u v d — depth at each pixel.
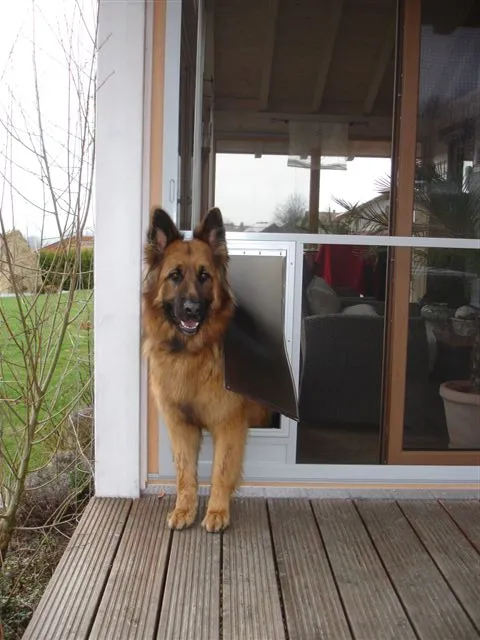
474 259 2.13
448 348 2.16
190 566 1.62
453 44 2.09
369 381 2.16
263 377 1.79
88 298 2.38
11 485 2.27
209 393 1.81
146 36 1.95
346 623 1.39
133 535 1.79
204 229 1.83
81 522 1.87
